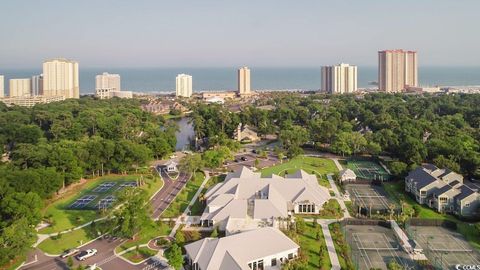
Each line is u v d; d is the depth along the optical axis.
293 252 101.75
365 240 114.31
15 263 98.81
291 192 139.50
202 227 121.31
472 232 119.25
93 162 171.75
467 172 168.75
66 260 100.88
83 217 128.50
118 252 104.81
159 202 144.00
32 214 112.62
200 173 180.50
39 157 157.62
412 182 151.62
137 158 179.00
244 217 120.25
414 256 104.75
